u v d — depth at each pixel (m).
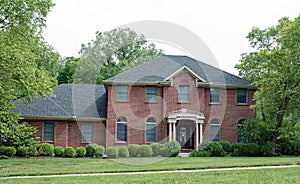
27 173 15.53
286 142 29.06
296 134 27.81
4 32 20.94
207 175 14.43
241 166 17.80
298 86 27.09
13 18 21.02
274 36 35.22
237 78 31.80
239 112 30.91
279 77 27.28
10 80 20.30
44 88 21.17
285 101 28.25
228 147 27.36
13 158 25.14
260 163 18.91
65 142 28.66
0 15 21.31
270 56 28.19
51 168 17.67
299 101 27.30
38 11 22.56
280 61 27.89
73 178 13.92
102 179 13.48
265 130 28.92
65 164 19.56
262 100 28.25
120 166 17.83
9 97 20.39
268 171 15.72
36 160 22.52
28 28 21.66
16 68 19.62
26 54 20.67
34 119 28.67
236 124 30.62
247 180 13.09
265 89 28.06
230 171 15.75
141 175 14.53
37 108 28.91
